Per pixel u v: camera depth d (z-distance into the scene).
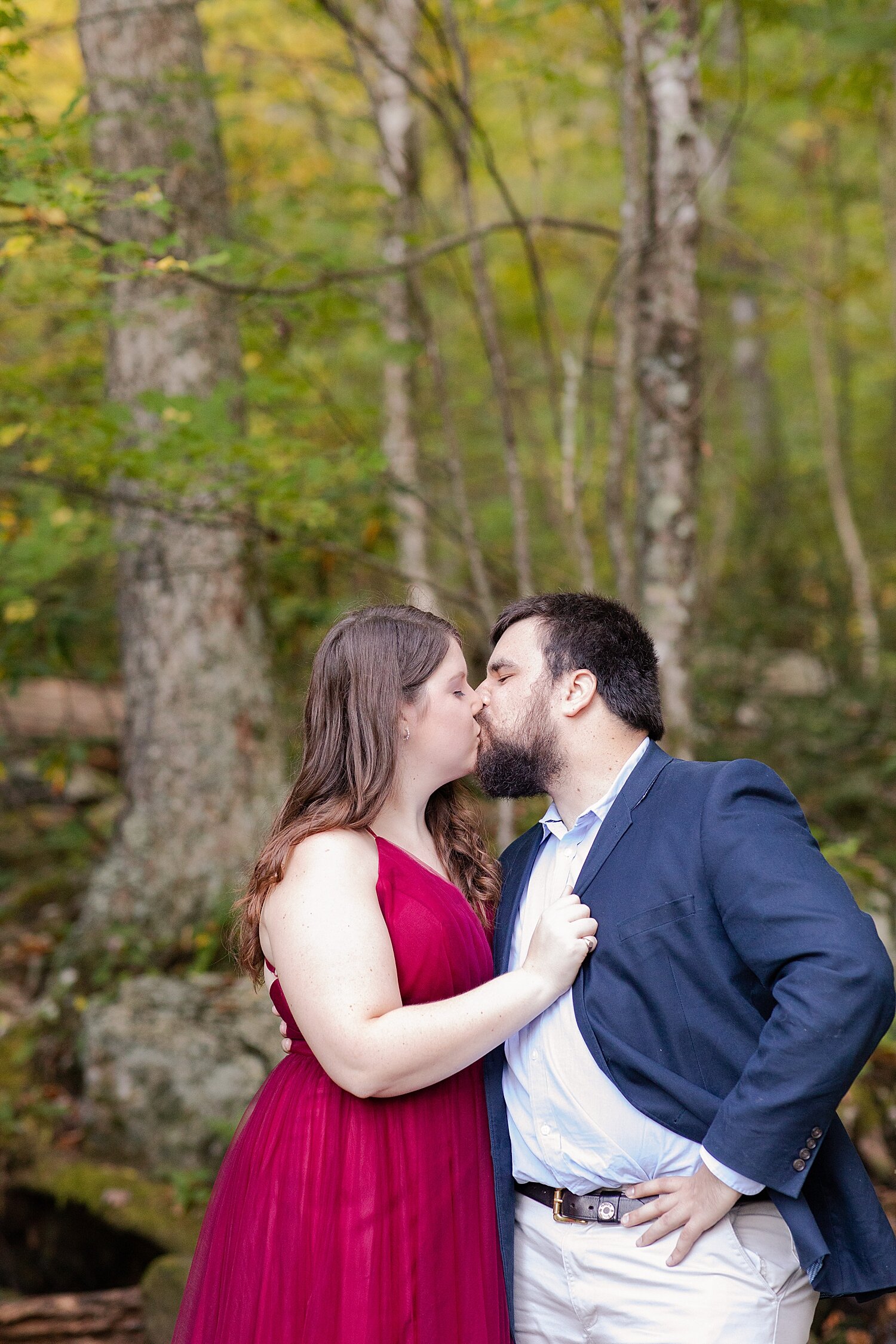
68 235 2.99
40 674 5.33
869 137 8.23
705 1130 1.64
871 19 4.46
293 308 3.77
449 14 3.57
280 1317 1.71
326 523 3.80
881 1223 1.67
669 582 3.34
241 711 4.34
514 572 4.88
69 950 4.32
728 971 1.65
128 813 4.41
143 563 4.28
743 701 6.09
